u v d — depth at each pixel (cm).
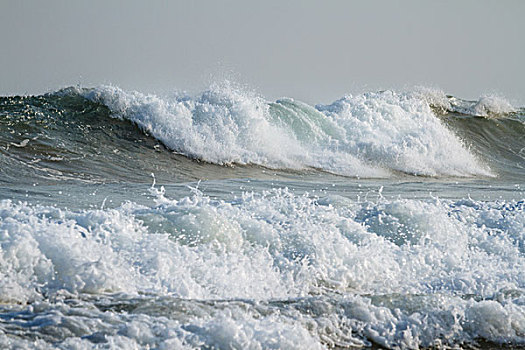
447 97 8219
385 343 1448
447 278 1992
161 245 1850
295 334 1297
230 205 2392
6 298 1465
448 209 2712
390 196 4259
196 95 5906
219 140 5559
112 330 1256
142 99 5697
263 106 6253
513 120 8038
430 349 1463
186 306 1437
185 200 2452
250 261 1912
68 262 1589
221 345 1231
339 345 1405
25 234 1647
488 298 1750
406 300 1606
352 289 1898
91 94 5669
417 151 6562
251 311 1452
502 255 2288
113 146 5206
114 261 1677
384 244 2167
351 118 6612
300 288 1833
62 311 1345
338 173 5838
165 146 5400
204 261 1842
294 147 6003
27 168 4381
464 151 7031
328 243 2031
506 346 1508
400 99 7344
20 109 5409
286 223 2209
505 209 2855
